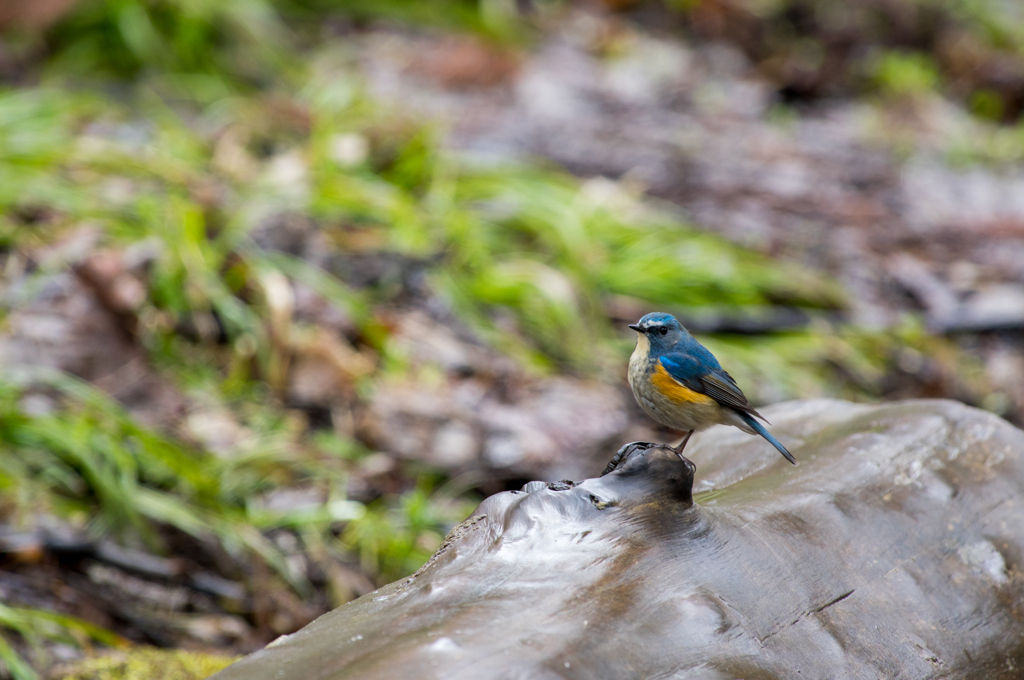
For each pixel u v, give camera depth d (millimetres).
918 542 4906
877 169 17125
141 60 14906
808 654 4141
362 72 16484
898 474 5266
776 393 10977
